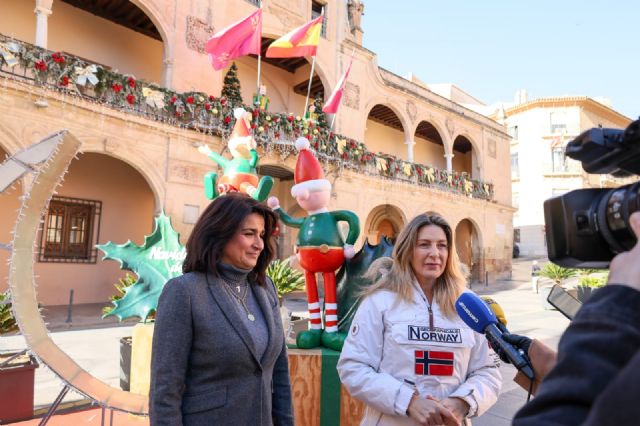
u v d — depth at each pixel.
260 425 1.69
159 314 1.66
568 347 0.60
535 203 34.34
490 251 23.42
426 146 24.69
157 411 1.52
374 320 2.07
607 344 0.55
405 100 19.73
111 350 7.47
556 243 0.82
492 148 24.66
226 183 4.57
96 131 10.20
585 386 0.54
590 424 0.47
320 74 16.61
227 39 9.44
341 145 15.55
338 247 3.51
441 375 1.94
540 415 0.58
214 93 13.05
